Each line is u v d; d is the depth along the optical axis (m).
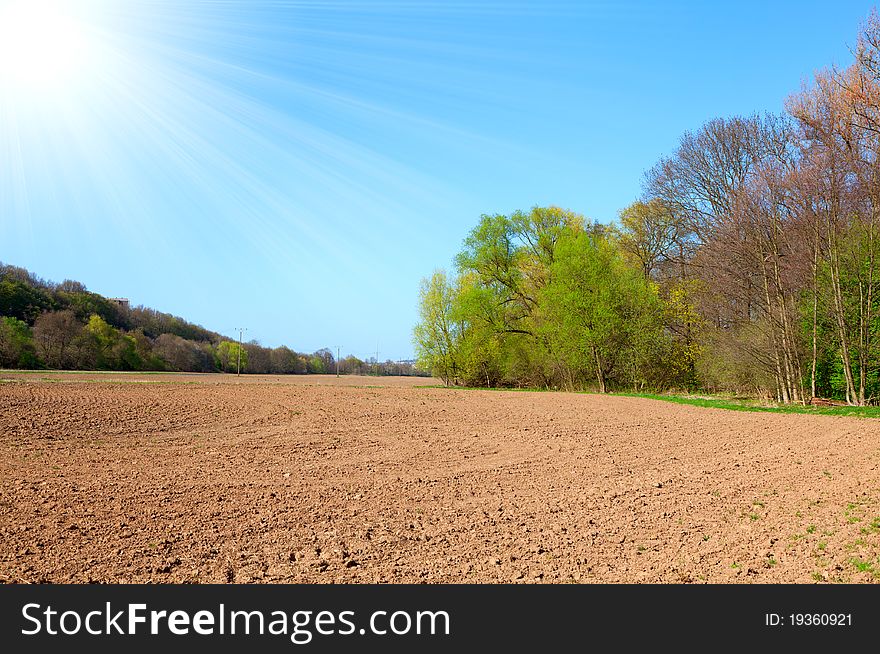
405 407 27.83
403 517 9.67
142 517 9.23
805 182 26.47
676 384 41.44
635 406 29.66
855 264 26.62
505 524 9.35
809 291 28.38
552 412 26.36
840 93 25.47
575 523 9.40
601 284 41.78
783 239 29.14
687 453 15.76
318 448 16.28
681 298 40.69
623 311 41.97
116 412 21.19
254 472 12.94
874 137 25.64
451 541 8.52
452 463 14.41
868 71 24.72
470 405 29.58
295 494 11.02
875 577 7.00
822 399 26.97
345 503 10.46
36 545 7.82
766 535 8.61
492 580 7.17
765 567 7.47
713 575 7.29
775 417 23.70
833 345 27.97
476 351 49.72
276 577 7.18
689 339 40.62
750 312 35.41
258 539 8.42
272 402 28.03
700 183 41.50
